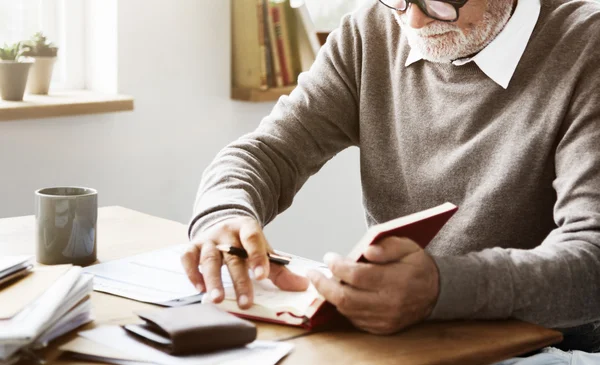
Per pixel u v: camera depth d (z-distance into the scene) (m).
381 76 1.64
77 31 2.38
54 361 0.90
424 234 1.06
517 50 1.42
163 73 2.39
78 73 2.40
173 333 0.91
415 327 1.04
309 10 2.86
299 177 1.64
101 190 2.30
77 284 1.00
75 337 0.96
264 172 1.54
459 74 1.49
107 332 0.98
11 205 2.12
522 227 1.40
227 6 2.50
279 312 1.05
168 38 2.38
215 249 1.17
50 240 1.24
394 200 1.59
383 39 1.65
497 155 1.42
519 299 1.05
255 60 2.50
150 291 1.13
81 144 2.24
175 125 2.45
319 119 1.66
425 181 1.51
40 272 1.04
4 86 2.05
